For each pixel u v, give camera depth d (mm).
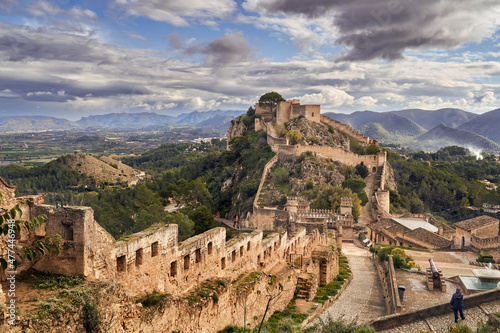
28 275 24891
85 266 24797
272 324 42125
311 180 156125
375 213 136750
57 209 25672
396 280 53406
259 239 49031
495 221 86062
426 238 93500
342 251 97000
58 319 20656
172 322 28656
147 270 29297
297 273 55469
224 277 40281
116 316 23859
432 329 35375
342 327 35594
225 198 170125
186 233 96000
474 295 39156
